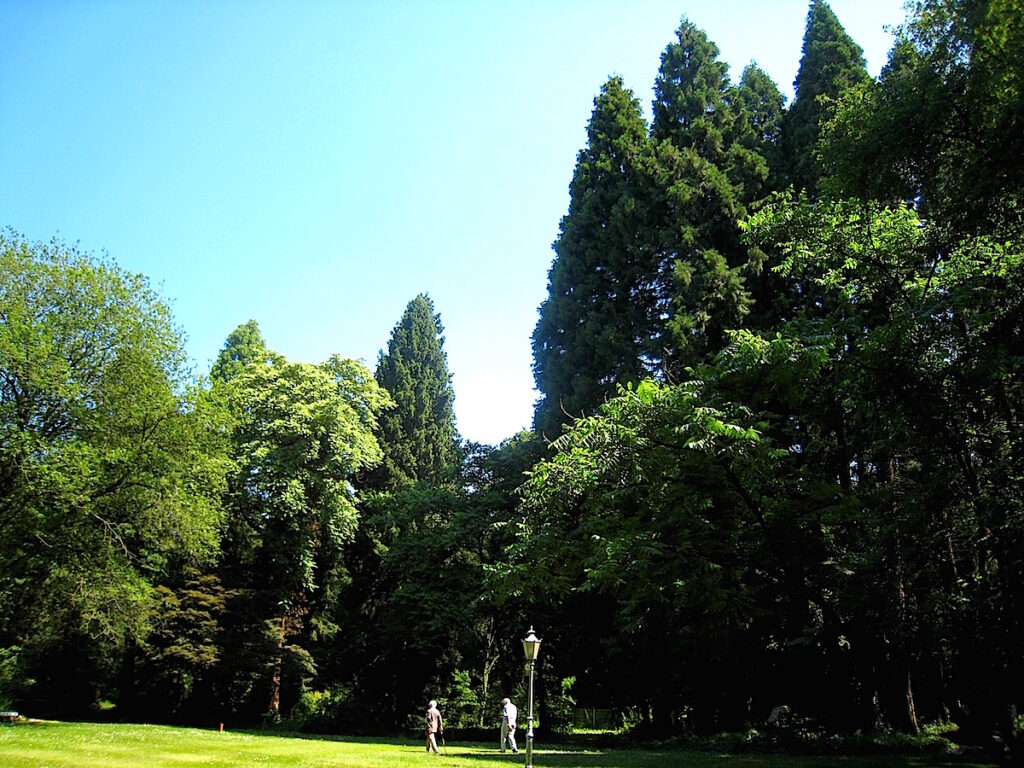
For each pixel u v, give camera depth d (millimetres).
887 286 17703
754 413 14914
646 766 14672
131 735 20922
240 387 34656
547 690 35031
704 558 14633
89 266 25438
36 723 25109
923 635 15070
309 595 37906
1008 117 11039
